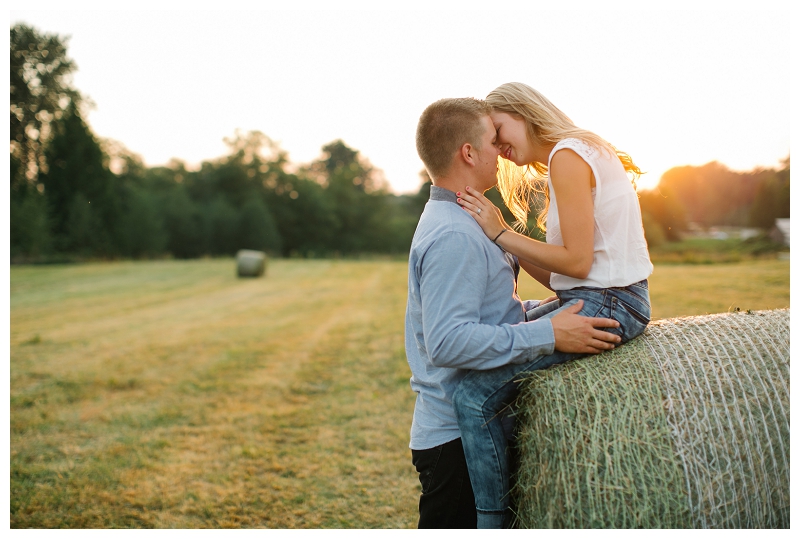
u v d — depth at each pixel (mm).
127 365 6660
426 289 1694
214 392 5477
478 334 1628
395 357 6672
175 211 36781
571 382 1652
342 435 4234
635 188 1942
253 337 8367
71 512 3156
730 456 1602
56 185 28891
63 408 5051
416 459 1925
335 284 16875
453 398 1768
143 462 3830
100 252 28781
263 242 40031
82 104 30594
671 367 1676
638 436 1584
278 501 3246
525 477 1688
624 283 1730
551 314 1740
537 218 2244
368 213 51188
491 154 1832
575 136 1760
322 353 7090
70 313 11359
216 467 3736
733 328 1814
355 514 3070
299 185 48812
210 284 17328
